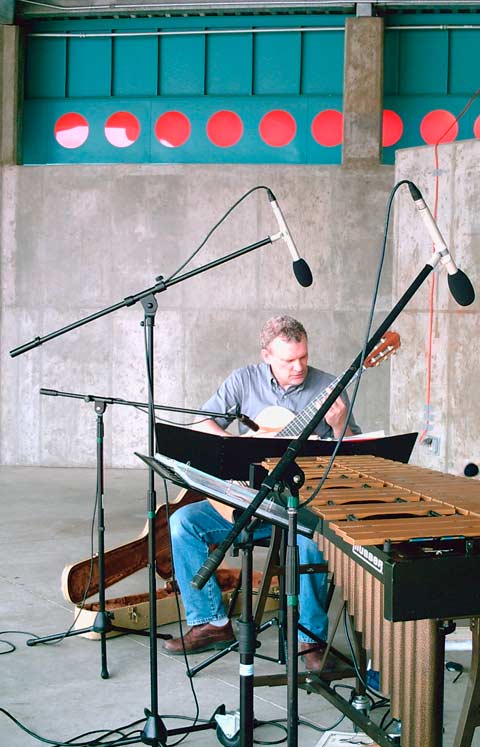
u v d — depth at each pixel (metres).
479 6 8.91
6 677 3.50
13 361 9.51
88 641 3.95
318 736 3.01
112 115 9.52
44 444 9.51
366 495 2.73
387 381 9.02
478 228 6.83
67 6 9.32
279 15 9.25
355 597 2.49
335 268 9.09
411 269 7.22
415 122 9.16
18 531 6.26
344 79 9.02
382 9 9.02
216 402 4.32
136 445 9.38
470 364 6.93
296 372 4.19
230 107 9.38
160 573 4.48
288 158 9.32
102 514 3.61
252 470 3.26
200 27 9.37
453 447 7.04
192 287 9.26
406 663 2.29
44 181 9.41
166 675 3.55
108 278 9.37
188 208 9.24
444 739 2.94
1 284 9.52
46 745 2.88
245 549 2.29
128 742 2.88
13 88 9.45
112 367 9.38
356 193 9.02
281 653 3.47
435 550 2.14
